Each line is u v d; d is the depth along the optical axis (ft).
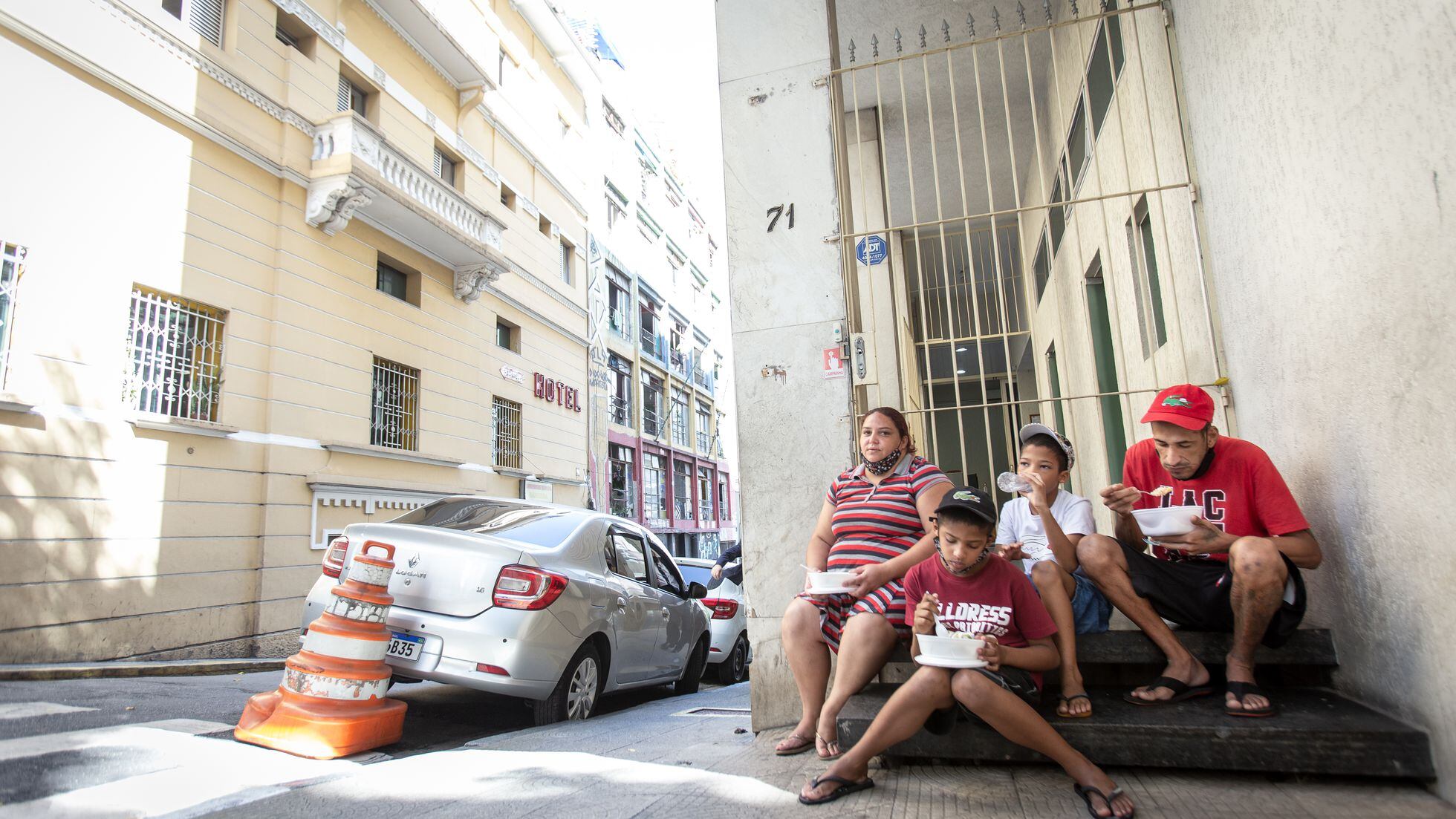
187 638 28.17
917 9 19.77
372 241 39.73
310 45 36.96
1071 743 8.76
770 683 12.71
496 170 52.80
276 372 32.86
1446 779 7.55
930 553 10.13
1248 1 10.33
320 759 10.98
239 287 31.55
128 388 26.76
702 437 107.24
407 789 9.32
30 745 10.68
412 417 42.52
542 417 56.75
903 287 23.76
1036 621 9.04
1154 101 14.60
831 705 9.76
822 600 10.83
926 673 8.46
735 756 10.74
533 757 11.24
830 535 11.68
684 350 100.48
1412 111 7.20
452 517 17.67
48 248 24.43
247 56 32.71
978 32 20.54
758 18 14.62
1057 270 25.91
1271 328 10.61
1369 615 8.80
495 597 14.69
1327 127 8.71
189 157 29.63
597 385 67.31
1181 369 14.15
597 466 66.03
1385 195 7.75
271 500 31.99
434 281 44.73
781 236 13.88
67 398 24.64
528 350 55.67
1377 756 7.95
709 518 106.83
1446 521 7.25
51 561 23.90
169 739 11.60
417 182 41.06
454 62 47.21
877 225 21.91
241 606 30.50
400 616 14.65
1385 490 8.23
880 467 11.15
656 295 89.30
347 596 12.09
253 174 32.71
